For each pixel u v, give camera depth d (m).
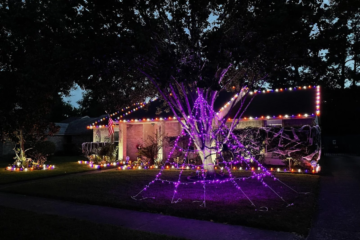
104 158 18.78
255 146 15.00
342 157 24.19
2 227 5.96
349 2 8.62
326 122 34.31
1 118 8.57
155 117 18.69
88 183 11.27
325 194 9.12
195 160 16.81
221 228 5.99
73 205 8.08
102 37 8.27
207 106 11.61
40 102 9.20
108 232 5.66
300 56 8.74
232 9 9.59
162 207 7.47
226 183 10.88
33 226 6.05
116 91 10.89
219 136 14.85
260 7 8.48
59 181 11.79
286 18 8.12
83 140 28.62
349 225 6.16
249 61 8.34
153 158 17.44
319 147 14.16
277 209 7.17
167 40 10.38
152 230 5.93
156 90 12.52
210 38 7.99
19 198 9.01
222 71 11.09
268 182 10.95
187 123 12.48
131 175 13.43
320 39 8.38
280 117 15.91
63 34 8.76
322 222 6.39
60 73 8.80
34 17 8.64
